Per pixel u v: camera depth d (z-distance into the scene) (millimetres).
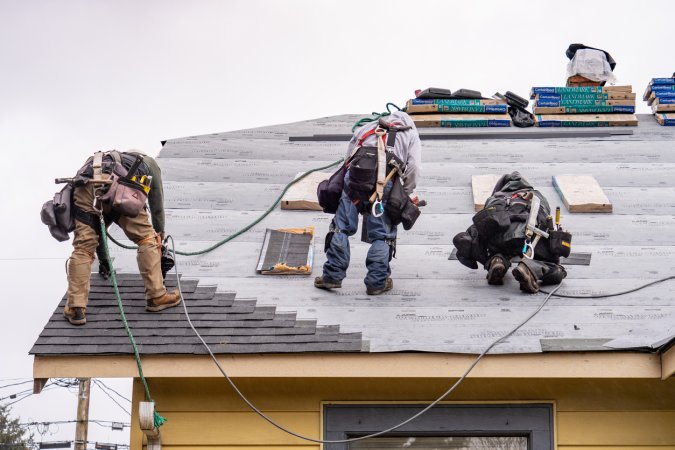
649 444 9766
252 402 9992
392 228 10984
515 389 9922
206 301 10727
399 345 9703
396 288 11062
